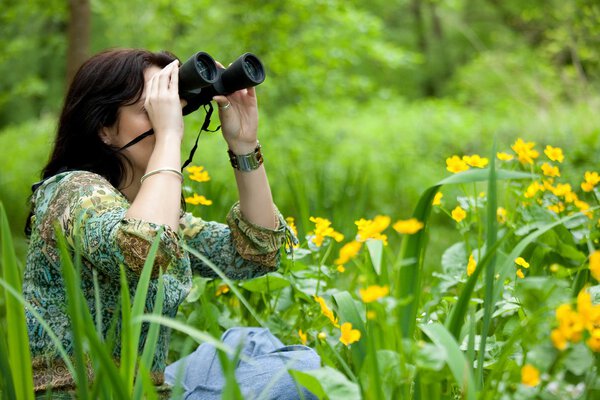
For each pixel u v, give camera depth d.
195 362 4.08
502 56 26.48
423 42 41.91
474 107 24.92
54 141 3.87
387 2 35.78
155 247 2.83
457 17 37.19
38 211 3.50
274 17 15.41
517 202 4.96
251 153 4.12
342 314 2.94
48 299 3.42
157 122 3.54
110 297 3.47
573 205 5.26
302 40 15.79
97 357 2.51
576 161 10.59
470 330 2.93
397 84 39.91
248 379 3.71
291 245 4.38
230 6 16.27
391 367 2.58
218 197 6.26
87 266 3.40
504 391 2.75
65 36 15.86
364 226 2.95
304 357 3.72
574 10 19.62
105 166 3.72
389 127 20.06
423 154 18.06
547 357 2.67
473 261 3.99
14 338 2.70
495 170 2.96
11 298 2.65
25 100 32.06
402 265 2.90
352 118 22.28
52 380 3.37
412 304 2.89
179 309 5.14
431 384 2.71
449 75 41.34
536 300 3.06
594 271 2.65
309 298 4.75
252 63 4.06
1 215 2.62
